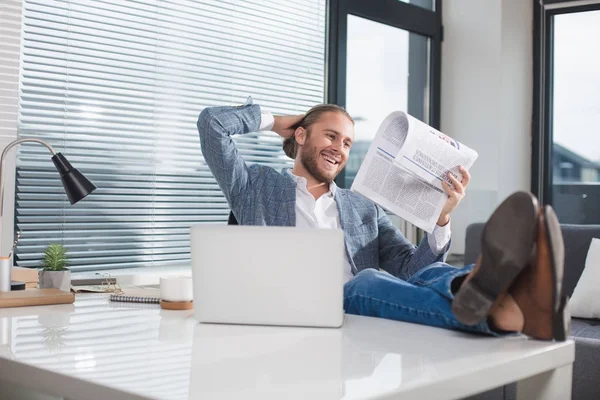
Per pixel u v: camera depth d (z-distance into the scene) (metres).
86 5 2.79
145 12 2.97
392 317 1.52
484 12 4.12
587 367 2.43
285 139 2.51
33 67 2.66
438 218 1.98
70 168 1.97
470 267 1.51
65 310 1.67
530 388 1.30
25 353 1.15
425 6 4.28
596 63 4.13
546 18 4.25
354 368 1.06
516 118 4.17
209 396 0.89
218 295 1.45
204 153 2.29
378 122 4.02
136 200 2.95
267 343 1.25
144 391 0.92
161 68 3.02
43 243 2.69
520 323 1.29
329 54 3.70
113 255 2.88
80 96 2.78
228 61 3.27
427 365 1.08
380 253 2.39
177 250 3.09
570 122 4.21
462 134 4.22
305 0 3.60
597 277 2.91
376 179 1.96
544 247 1.22
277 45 3.48
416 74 4.22
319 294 1.40
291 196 2.29
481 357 1.14
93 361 1.10
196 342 1.26
